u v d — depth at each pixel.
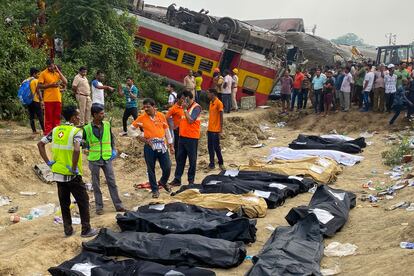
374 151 14.16
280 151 13.86
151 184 9.56
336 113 18.55
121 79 19.47
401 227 6.99
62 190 7.23
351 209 8.72
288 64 22.67
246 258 6.57
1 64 14.77
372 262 5.92
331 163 11.66
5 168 10.03
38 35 18.94
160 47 21.27
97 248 6.70
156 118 9.53
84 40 18.78
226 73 19.53
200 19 21.34
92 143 8.50
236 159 13.77
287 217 7.61
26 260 6.45
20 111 14.38
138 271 5.78
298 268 5.61
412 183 9.77
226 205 8.34
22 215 8.59
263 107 20.81
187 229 7.08
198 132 10.48
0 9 16.42
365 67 18.53
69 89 16.55
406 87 16.69
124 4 20.25
